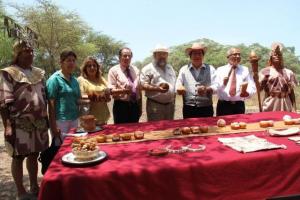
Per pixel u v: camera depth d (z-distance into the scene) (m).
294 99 5.22
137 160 2.69
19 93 3.83
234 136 3.33
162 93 5.11
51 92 4.27
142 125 4.13
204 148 2.91
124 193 2.45
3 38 7.58
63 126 4.37
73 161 2.63
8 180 5.05
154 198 2.48
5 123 3.84
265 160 2.65
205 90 4.82
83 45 33.28
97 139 3.30
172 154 2.82
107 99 4.67
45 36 30.67
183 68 5.31
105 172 2.45
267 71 5.13
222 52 30.44
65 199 2.38
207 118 4.43
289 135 3.24
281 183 2.68
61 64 4.42
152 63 5.26
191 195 2.52
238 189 2.60
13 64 3.96
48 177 2.40
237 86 5.34
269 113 4.58
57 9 31.30
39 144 3.97
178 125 4.03
